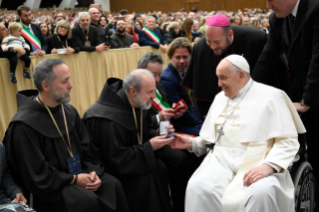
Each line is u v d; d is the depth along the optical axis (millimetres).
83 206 2252
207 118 2748
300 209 2537
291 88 3080
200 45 3385
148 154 2652
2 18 10406
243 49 3156
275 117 2363
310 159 3096
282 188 2211
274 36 2865
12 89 4352
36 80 2355
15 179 2373
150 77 2721
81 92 5453
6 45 4340
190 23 8031
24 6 5043
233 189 2229
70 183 2346
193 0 23594
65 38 5340
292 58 2746
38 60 4699
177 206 3141
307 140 3064
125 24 6887
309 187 2672
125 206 2502
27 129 2293
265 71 2926
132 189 2682
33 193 2268
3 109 4273
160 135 2941
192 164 3283
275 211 2111
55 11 20562
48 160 2381
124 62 6309
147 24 7324
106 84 2861
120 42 6531
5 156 2324
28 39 5031
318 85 2436
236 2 18625
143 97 2705
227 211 2164
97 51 5660
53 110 2449
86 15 5590
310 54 2619
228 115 2543
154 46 7117
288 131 2312
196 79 3439
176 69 3686
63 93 2361
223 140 2539
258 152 2348
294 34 2604
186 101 3758
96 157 2682
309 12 2457
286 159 2225
